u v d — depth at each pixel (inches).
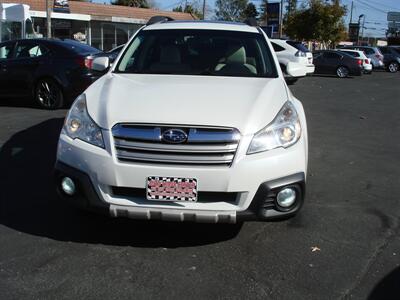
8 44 423.5
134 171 138.1
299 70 213.9
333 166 255.8
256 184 140.2
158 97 152.2
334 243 159.0
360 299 127.0
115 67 193.6
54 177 151.9
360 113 468.1
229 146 138.7
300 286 132.4
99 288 128.6
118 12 1492.4
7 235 158.1
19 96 418.6
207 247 153.4
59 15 1243.8
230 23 223.9
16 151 260.5
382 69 1424.7
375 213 187.3
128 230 163.5
